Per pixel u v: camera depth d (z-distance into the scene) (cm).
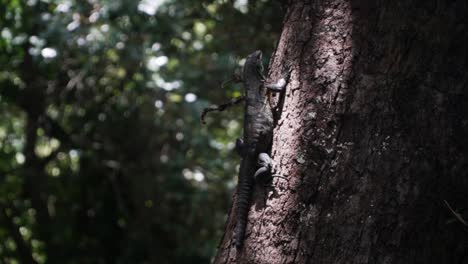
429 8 334
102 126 963
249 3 706
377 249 308
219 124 877
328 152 325
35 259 1098
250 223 342
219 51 764
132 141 955
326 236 315
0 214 996
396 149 317
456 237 315
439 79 325
